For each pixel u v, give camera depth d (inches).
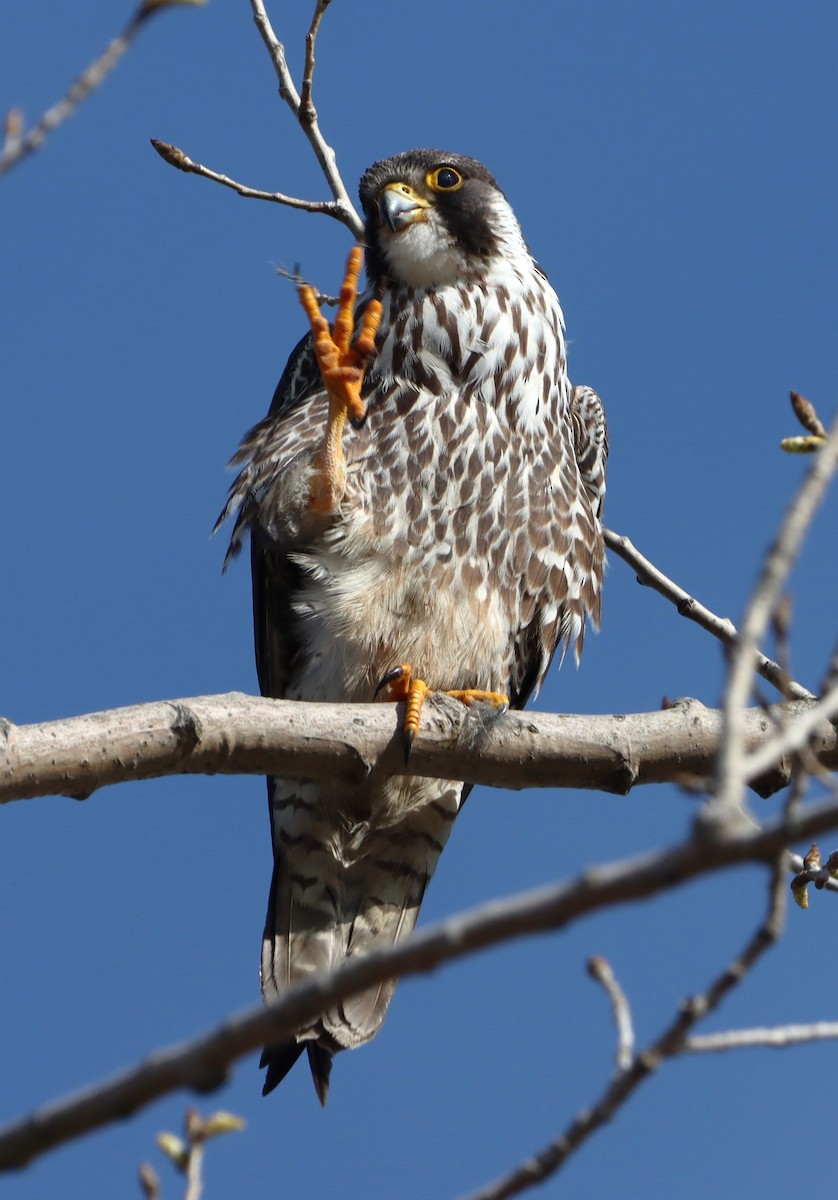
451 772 351.3
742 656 159.0
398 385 454.3
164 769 315.3
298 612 438.6
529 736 348.5
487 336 459.5
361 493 435.8
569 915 142.3
